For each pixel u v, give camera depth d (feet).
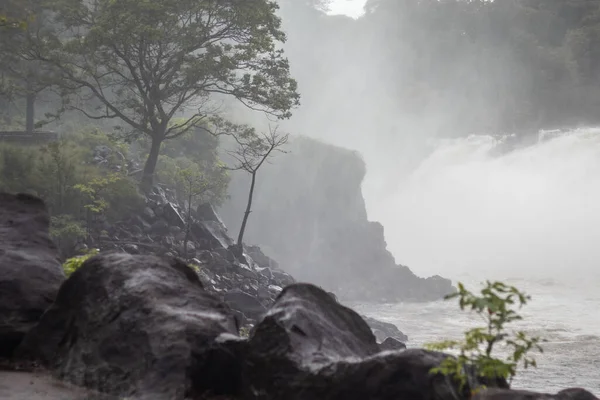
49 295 28.32
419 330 164.35
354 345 21.58
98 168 149.07
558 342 153.79
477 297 16.90
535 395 16.92
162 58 151.74
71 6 148.77
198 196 170.60
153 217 142.31
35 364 25.67
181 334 22.80
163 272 25.41
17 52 146.20
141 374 22.68
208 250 139.85
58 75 152.87
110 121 198.29
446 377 18.08
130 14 141.79
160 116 152.35
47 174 135.64
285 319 21.13
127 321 23.82
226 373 22.16
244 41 152.76
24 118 199.21
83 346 24.53
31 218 30.83
